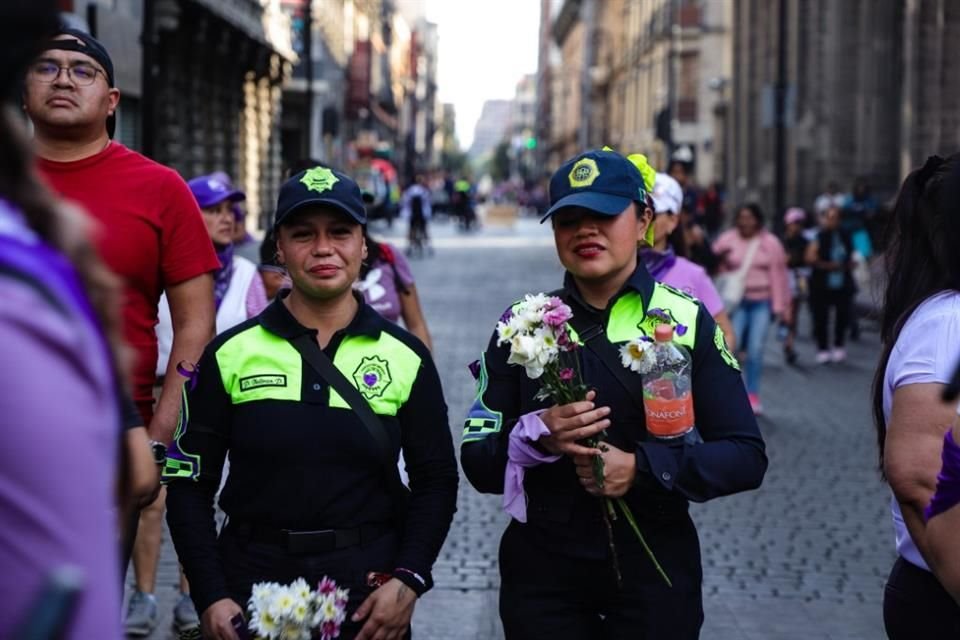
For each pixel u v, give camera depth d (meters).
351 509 3.44
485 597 6.38
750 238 11.94
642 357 3.29
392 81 107.88
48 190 1.51
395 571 3.44
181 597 5.77
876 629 5.95
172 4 23.64
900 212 3.14
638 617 3.38
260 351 3.47
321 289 3.44
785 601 6.36
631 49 79.69
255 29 32.91
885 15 31.25
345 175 3.53
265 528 3.45
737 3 46.94
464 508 8.28
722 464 3.30
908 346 2.95
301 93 46.44
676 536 3.43
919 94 26.52
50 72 3.92
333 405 3.44
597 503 3.41
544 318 3.29
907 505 2.86
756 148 43.72
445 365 14.45
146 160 4.15
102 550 1.39
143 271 4.05
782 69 23.52
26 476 1.31
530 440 3.30
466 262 33.16
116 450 1.56
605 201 3.39
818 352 16.00
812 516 8.10
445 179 70.75
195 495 3.49
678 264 6.59
